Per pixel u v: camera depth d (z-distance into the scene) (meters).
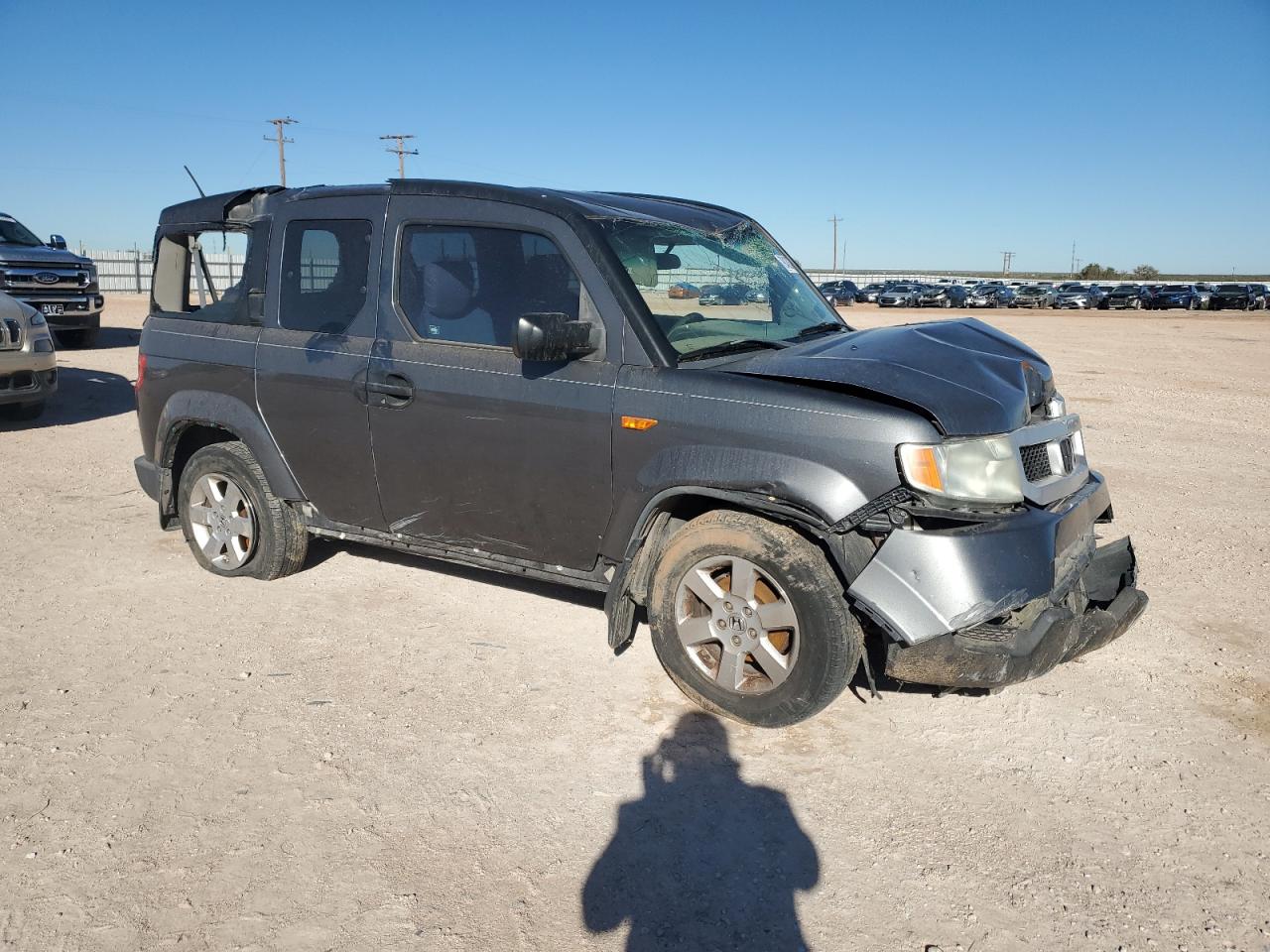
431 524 4.39
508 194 4.07
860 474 3.29
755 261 4.61
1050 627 3.22
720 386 3.54
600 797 3.23
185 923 2.62
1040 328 33.31
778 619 3.49
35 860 2.88
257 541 5.11
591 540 3.94
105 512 6.65
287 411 4.70
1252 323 37.25
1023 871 2.85
